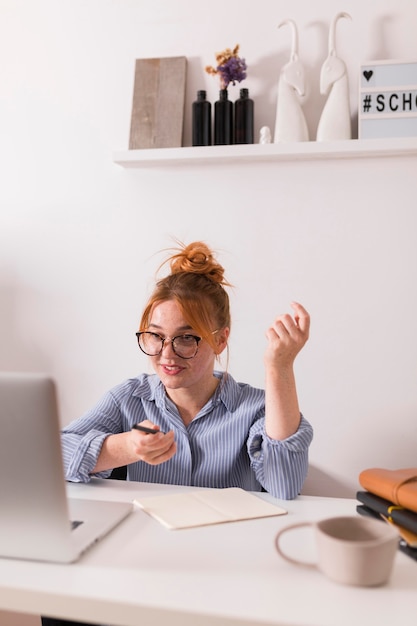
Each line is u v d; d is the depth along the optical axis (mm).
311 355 2250
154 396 1543
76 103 2424
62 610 831
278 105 2189
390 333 2197
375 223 2199
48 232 2457
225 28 2295
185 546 994
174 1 2330
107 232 2404
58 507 911
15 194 2484
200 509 1167
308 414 2254
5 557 948
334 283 2230
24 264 2480
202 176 2314
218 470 1468
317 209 2234
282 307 2270
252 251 2285
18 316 2488
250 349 2295
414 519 1000
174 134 2277
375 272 2203
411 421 2186
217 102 2223
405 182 2174
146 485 1356
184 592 834
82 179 2424
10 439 900
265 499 1275
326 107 2160
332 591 839
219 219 2307
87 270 2424
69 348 2443
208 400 1509
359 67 2146
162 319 1390
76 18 2418
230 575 889
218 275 1513
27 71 2467
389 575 861
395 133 2115
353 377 2223
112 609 812
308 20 2232
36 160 2463
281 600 814
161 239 2359
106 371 2414
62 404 2447
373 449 2213
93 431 1403
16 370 2488
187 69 2330
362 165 2197
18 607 849
